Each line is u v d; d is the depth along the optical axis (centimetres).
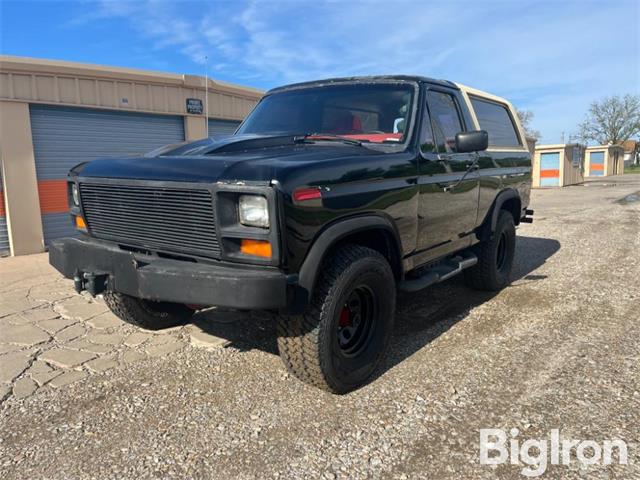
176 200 278
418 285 375
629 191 2292
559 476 232
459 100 457
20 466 245
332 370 295
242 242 261
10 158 828
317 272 271
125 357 372
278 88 463
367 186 307
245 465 242
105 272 305
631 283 562
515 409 290
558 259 707
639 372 336
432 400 301
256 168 258
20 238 851
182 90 1047
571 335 405
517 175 566
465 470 237
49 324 448
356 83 418
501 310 473
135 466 243
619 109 5725
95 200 332
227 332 416
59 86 866
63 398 312
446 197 402
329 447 256
